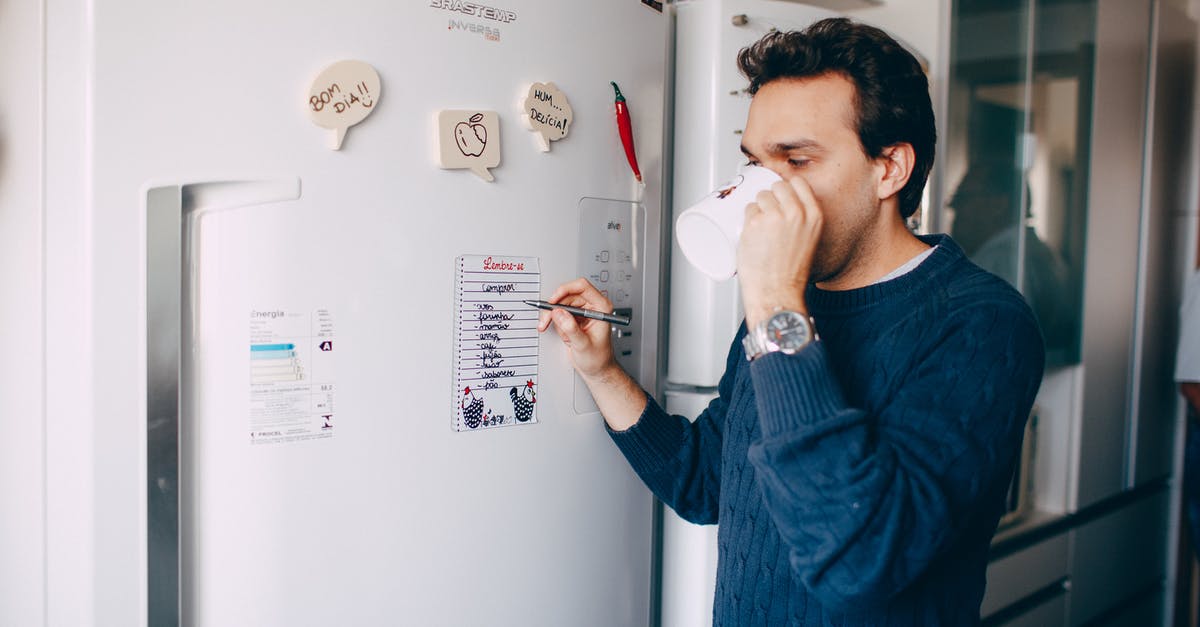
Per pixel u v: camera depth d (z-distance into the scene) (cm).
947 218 160
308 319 80
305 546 82
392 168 85
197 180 73
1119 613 234
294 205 79
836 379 72
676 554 126
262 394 78
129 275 70
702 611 122
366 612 86
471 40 91
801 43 82
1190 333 230
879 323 83
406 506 89
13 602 81
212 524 76
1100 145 208
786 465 70
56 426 73
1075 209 201
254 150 76
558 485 104
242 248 76
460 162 89
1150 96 229
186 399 74
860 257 87
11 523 80
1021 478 200
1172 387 253
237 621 78
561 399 104
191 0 72
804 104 81
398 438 87
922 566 69
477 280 93
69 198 70
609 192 108
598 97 105
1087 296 207
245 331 77
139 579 72
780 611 83
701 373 125
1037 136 184
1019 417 76
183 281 73
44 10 71
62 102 70
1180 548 255
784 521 71
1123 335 225
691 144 124
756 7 123
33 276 74
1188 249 253
